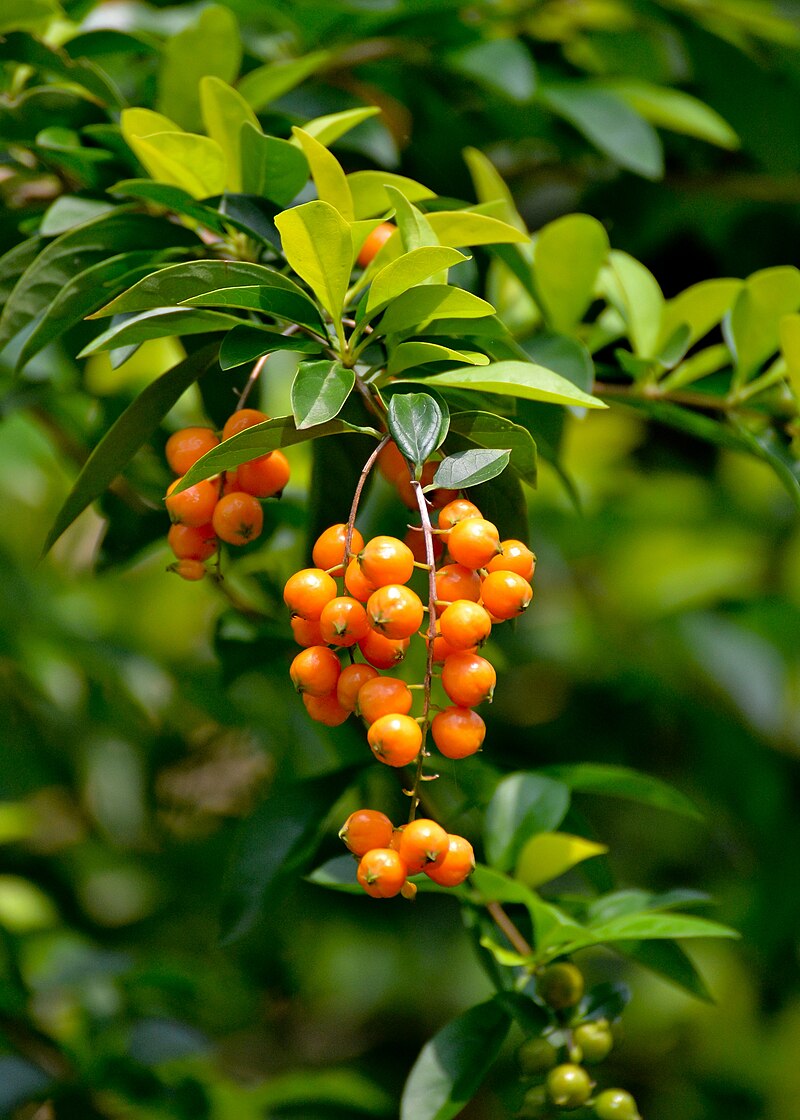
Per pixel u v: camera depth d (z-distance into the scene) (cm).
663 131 93
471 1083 67
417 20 78
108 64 79
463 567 61
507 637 107
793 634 108
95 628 109
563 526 114
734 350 72
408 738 60
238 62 72
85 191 69
